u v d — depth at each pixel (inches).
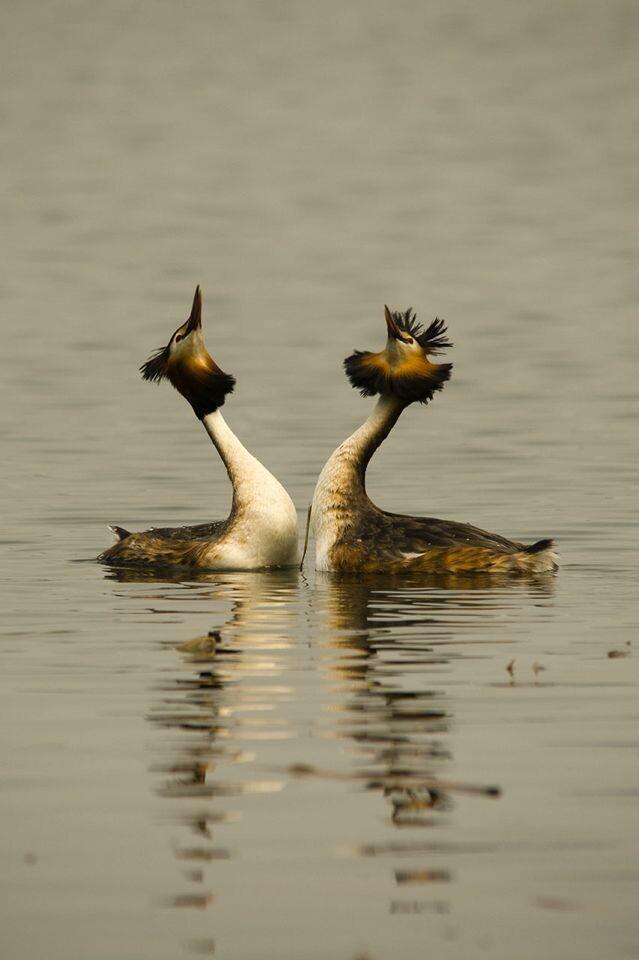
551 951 289.6
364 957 288.7
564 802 347.6
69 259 1978.3
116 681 439.8
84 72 5900.6
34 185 2915.8
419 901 306.0
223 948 291.9
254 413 1003.9
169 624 511.5
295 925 299.1
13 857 325.1
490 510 714.8
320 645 478.6
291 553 615.8
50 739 390.3
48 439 920.9
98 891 312.2
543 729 393.7
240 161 3319.4
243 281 1786.4
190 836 333.7
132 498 756.6
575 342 1314.0
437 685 432.5
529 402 1042.7
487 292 1654.8
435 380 613.0
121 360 1249.4
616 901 305.1
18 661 462.9
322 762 371.9
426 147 3508.9
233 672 448.5
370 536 602.2
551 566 584.4
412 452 871.7
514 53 6333.7
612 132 3750.0
